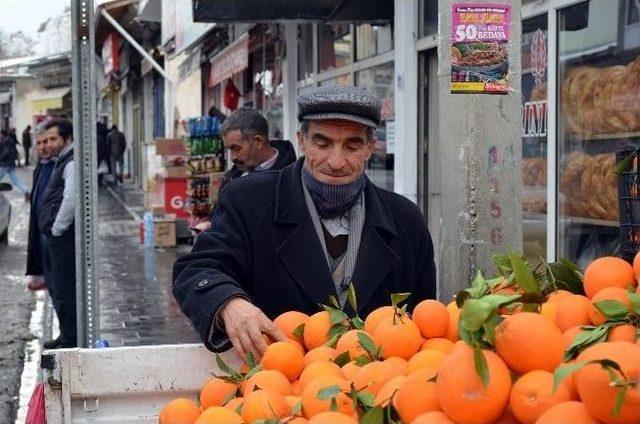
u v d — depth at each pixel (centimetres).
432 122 868
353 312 324
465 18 377
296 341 281
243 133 623
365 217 341
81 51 609
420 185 877
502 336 190
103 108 4872
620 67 598
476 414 184
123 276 1288
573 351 200
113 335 911
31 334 959
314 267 330
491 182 380
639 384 167
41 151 840
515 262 235
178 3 1394
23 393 735
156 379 275
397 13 881
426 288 355
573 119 646
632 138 589
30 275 881
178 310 1034
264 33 1368
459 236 382
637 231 335
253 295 337
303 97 329
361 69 1017
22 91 5331
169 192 1655
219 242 332
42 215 783
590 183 625
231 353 283
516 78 381
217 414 221
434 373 207
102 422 272
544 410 180
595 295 230
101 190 3244
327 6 920
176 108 2203
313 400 220
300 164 346
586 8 629
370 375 226
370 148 338
